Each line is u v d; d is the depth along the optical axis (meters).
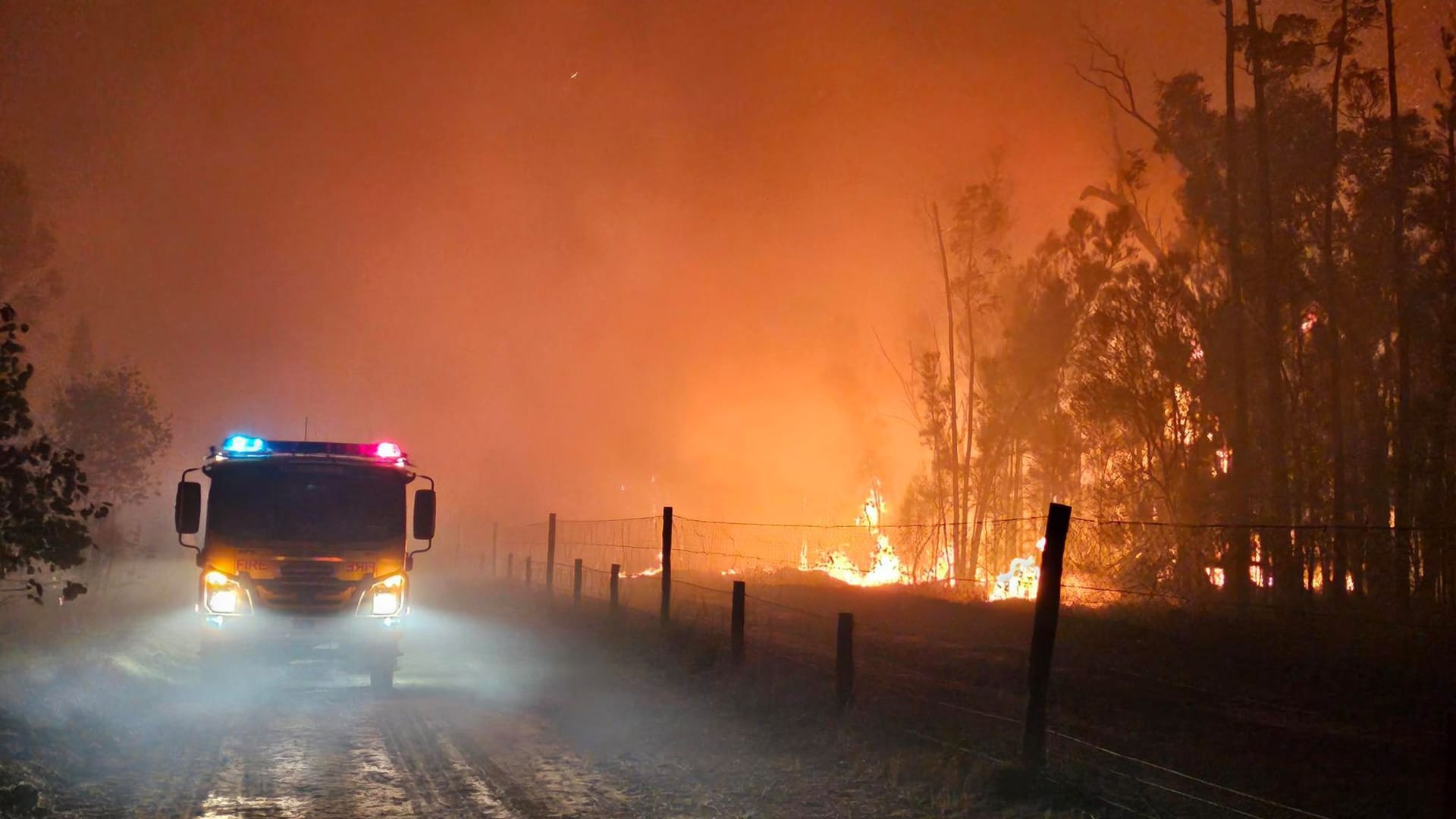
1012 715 13.77
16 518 12.81
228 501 16.05
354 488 16.42
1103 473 35.84
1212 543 28.03
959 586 35.72
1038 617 10.39
